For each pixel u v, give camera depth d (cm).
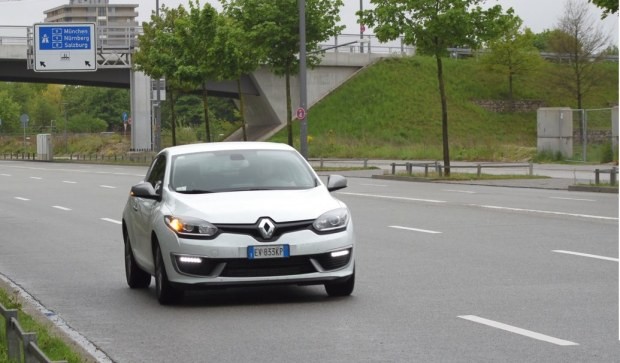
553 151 5638
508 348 846
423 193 3219
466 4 4084
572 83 9669
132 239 1279
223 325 998
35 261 1642
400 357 822
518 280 1264
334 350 858
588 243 1688
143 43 7750
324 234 1088
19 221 2466
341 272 1095
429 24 4062
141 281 1295
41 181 4653
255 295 1193
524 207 2523
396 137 8831
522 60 9494
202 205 1111
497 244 1702
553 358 801
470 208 2533
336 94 9550
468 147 7088
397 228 2041
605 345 848
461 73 9912
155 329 991
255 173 1196
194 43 6600
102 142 11006
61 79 8438
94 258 1658
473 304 1085
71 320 1063
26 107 16725
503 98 9625
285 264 1077
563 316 996
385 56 9994
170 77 6919
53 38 5538
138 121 8544
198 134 13300
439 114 9225
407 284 1252
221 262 1071
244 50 6303
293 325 985
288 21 5716
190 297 1195
